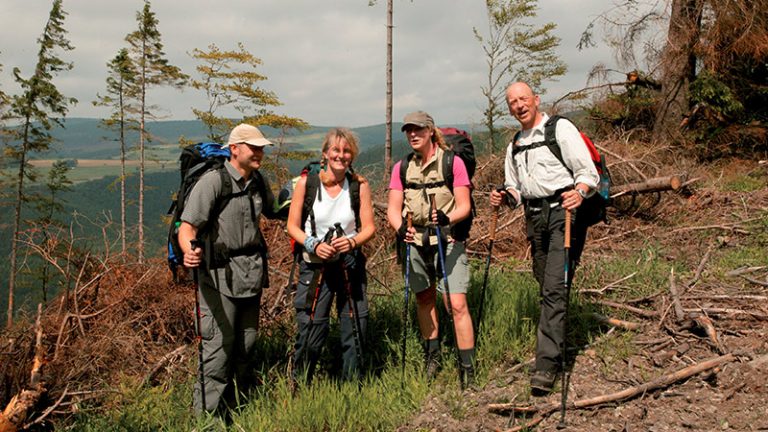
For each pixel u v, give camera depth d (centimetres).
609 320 418
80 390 418
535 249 377
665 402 327
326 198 374
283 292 547
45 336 462
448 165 375
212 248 348
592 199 352
